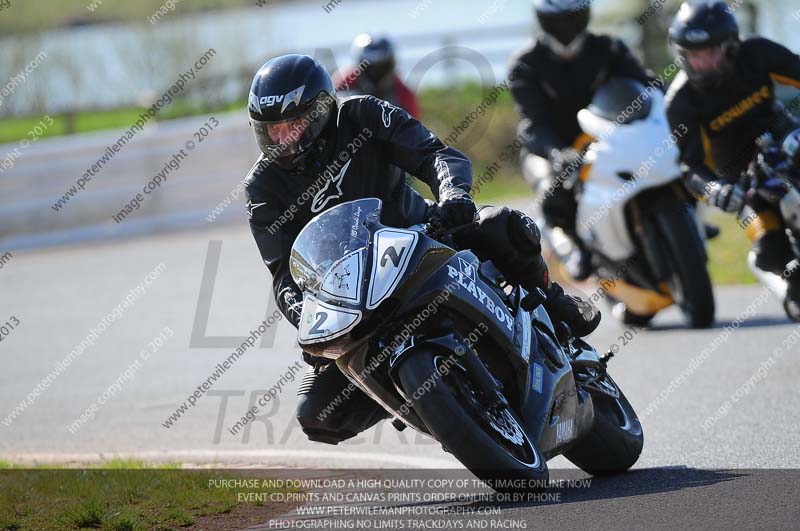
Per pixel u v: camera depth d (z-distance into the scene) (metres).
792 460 18.02
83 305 44.78
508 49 70.56
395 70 43.03
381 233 16.05
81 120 73.94
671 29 27.27
